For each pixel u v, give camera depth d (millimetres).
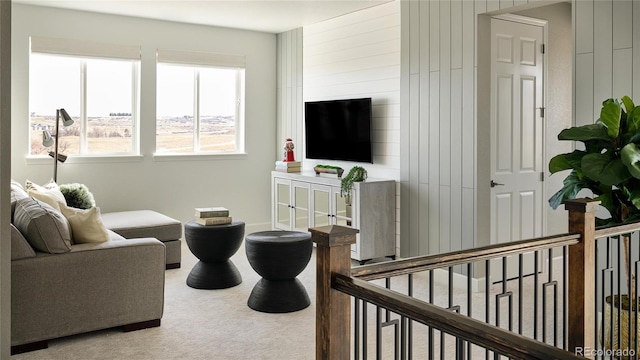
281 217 6641
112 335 3635
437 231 5035
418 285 4914
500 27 4762
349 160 6047
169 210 6629
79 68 6098
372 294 1622
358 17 5953
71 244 3676
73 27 5938
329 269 1774
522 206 5035
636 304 2951
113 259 3586
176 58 6547
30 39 5703
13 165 5703
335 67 6316
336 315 1796
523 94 4992
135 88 6410
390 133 5625
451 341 3588
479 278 4738
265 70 7246
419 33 5113
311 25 6680
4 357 2141
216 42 6836
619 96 3637
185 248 6344
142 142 6418
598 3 3723
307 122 6547
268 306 4105
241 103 7145
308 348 3439
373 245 5422
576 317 2666
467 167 4699
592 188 3248
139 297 3701
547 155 5242
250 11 5941
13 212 3752
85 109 6137
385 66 5637
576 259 2664
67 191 5383
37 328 3357
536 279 2510
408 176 5344
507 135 4871
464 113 4703
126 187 6332
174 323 3869
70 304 3455
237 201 7113
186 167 6727
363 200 5348
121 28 6203
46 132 5488
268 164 7340
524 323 3887
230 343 3516
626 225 2857
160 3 5605
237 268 5363
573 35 3877
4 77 2094
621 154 2832
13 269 3271
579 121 3855
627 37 3582
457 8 4723
